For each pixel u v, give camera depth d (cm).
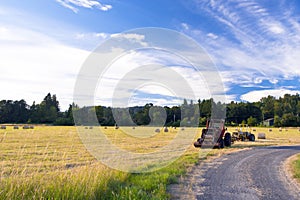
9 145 1753
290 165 1163
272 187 759
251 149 1883
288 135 3903
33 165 943
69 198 538
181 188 729
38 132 3005
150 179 776
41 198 498
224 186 762
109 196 594
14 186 536
